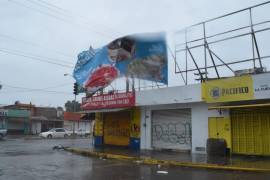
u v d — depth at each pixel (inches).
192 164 655.8
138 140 1064.8
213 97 823.7
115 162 738.2
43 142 1594.5
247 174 550.0
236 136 808.3
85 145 1257.4
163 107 990.4
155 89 984.3
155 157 783.1
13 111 2677.2
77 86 1349.7
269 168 585.3
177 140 954.1
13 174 556.4
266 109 760.3
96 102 1206.9
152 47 1042.7
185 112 939.3
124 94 1083.9
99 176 533.0
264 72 762.8
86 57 1311.5
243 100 765.9
